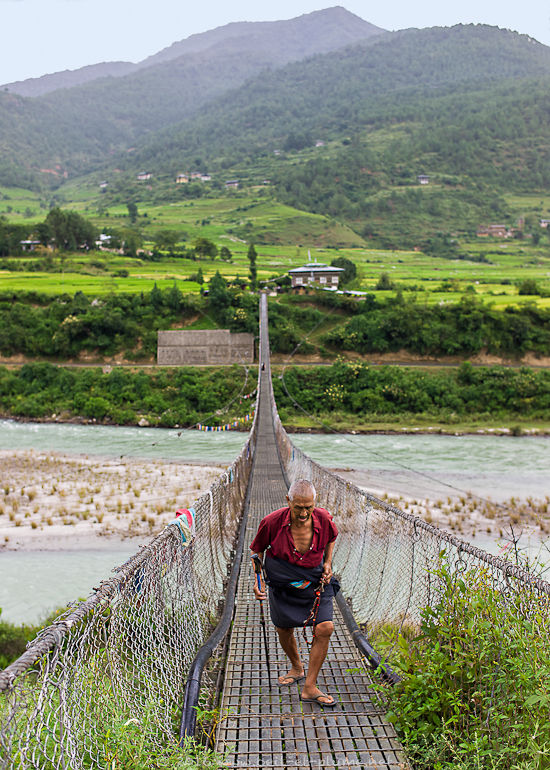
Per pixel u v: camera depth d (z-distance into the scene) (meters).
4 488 23.38
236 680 4.39
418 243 156.50
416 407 50.91
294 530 4.02
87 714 2.82
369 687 4.16
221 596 6.62
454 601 3.64
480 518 18.97
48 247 106.25
